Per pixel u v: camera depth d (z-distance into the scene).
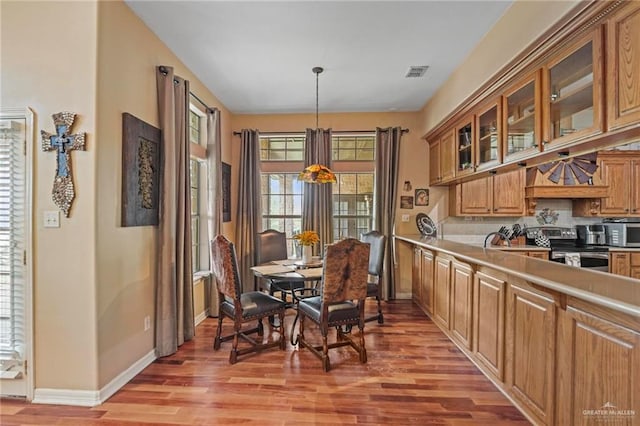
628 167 4.43
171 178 3.04
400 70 3.70
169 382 2.59
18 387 2.35
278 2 2.51
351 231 5.35
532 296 2.08
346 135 5.24
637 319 1.40
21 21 2.33
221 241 2.96
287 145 5.34
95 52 2.28
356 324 2.96
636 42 1.61
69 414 2.20
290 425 2.09
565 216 4.87
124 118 2.54
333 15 2.67
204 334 3.60
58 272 2.31
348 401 2.34
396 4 2.53
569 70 2.11
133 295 2.70
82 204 2.29
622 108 1.69
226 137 4.96
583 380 1.67
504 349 2.42
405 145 5.16
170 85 3.03
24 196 2.32
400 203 5.15
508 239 4.75
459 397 2.39
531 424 2.08
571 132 2.08
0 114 2.32
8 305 2.34
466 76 3.40
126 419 2.15
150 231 2.92
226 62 3.51
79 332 2.31
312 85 4.12
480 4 2.53
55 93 2.30
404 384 2.57
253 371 2.77
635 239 4.36
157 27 2.86
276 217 5.36
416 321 4.03
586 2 1.73
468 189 4.76
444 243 3.96
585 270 2.09
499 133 2.92
